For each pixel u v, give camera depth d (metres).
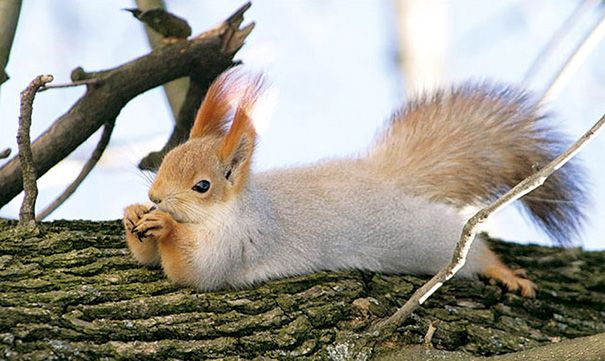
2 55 8.95
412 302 7.80
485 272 9.61
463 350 8.31
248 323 7.83
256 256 8.73
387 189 9.75
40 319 7.38
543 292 9.52
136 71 9.65
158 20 10.05
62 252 8.16
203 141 8.99
